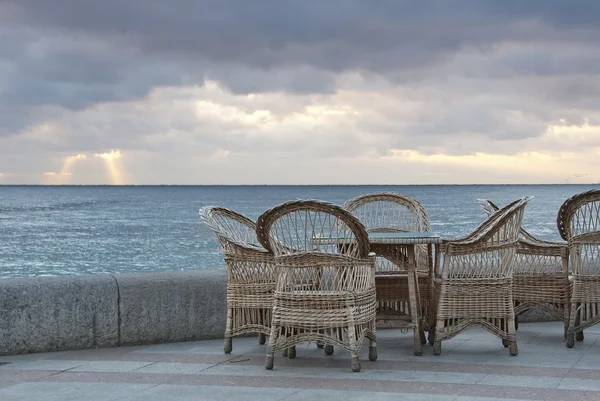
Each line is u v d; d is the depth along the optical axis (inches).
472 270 214.5
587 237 222.1
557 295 234.7
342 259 196.2
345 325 193.0
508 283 214.1
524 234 256.7
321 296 193.8
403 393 168.7
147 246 2162.9
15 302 221.8
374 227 260.4
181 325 242.2
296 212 204.5
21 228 2866.6
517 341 238.2
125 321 234.5
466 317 213.9
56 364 207.3
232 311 220.5
